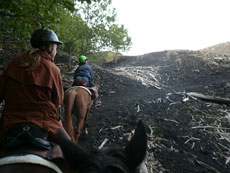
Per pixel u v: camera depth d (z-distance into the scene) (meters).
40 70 1.85
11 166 1.48
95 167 1.11
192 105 8.01
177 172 4.26
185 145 5.30
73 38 11.77
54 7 4.50
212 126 6.34
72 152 1.27
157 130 5.86
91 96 5.12
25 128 1.68
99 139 5.41
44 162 1.56
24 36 4.75
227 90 9.40
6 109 1.82
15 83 1.81
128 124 6.20
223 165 4.70
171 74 14.10
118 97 9.63
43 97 1.83
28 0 4.32
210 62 15.23
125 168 1.13
